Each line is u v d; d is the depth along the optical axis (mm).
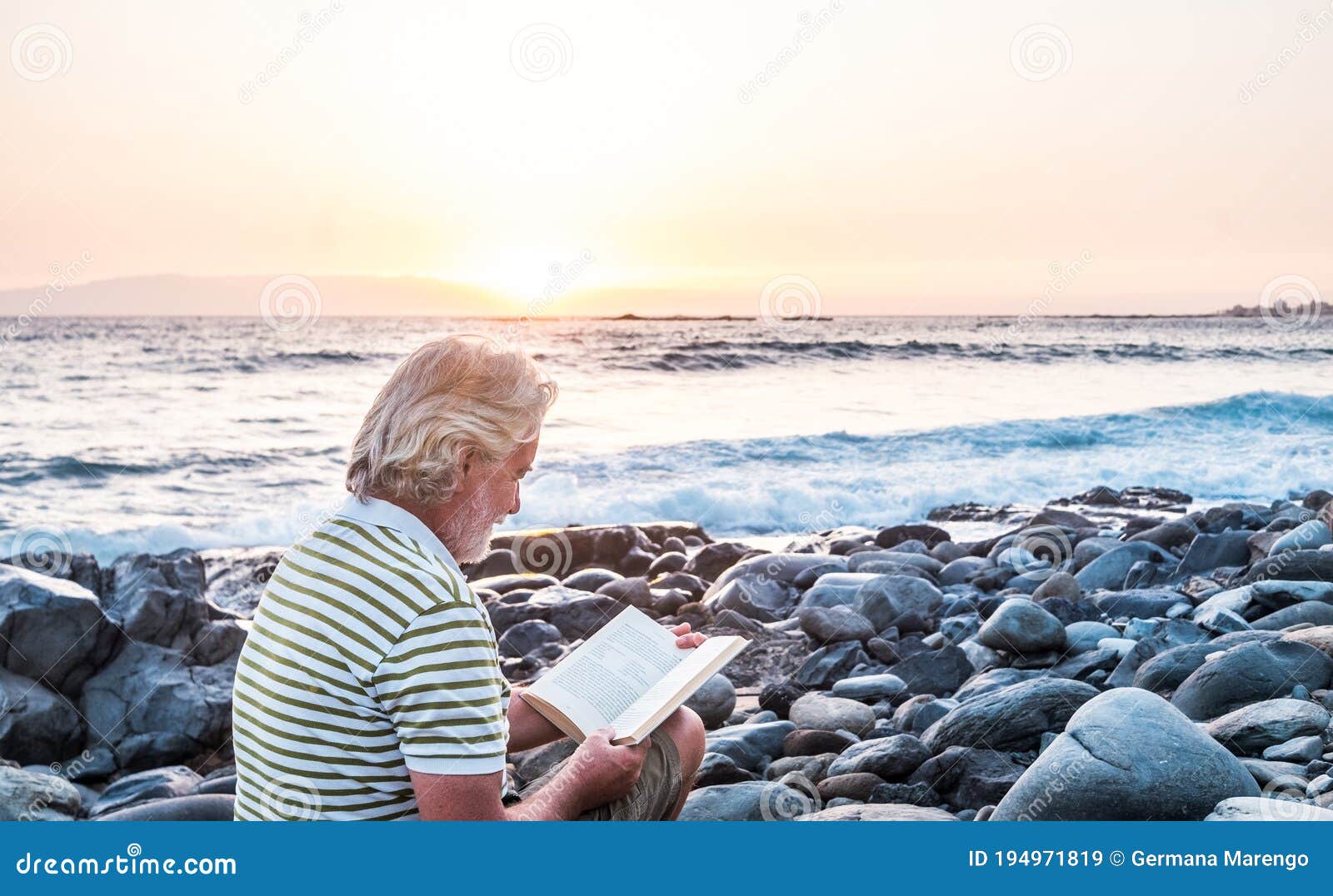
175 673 3791
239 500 8242
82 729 3590
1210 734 3004
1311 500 6664
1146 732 2588
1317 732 2910
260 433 10148
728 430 10500
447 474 1641
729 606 4957
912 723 3395
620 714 1966
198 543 7309
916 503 8266
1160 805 2490
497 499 1740
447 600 1560
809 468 9203
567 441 9930
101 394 11242
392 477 1641
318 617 1546
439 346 1726
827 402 11922
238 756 1653
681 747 2006
